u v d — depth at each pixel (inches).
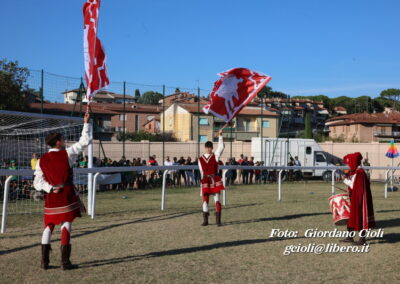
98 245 271.9
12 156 613.9
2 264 226.2
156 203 514.3
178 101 1947.6
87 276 205.0
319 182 1044.5
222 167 479.2
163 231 321.1
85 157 721.0
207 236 302.4
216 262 231.5
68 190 217.0
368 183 282.4
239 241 286.0
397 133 2664.9
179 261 233.0
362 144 1344.7
